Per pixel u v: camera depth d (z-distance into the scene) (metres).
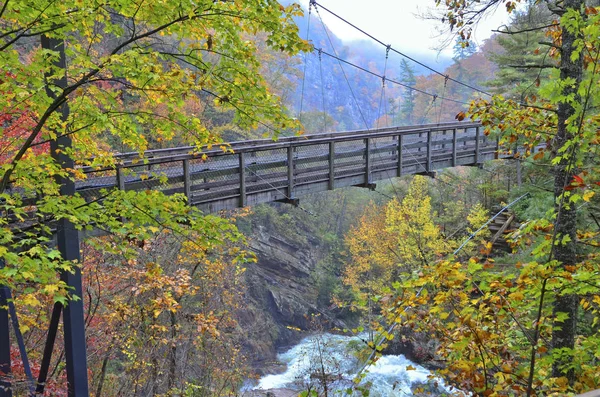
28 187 4.05
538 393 3.18
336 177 8.99
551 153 4.02
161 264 7.71
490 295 2.69
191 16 3.54
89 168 5.56
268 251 22.08
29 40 7.64
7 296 4.10
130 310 6.73
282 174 8.02
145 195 4.12
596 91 2.70
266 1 3.61
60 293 3.54
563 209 3.74
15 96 3.84
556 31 4.32
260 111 4.22
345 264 24.78
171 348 7.39
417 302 2.82
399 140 10.34
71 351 4.50
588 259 3.97
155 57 3.87
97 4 3.62
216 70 4.04
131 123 4.14
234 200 7.28
